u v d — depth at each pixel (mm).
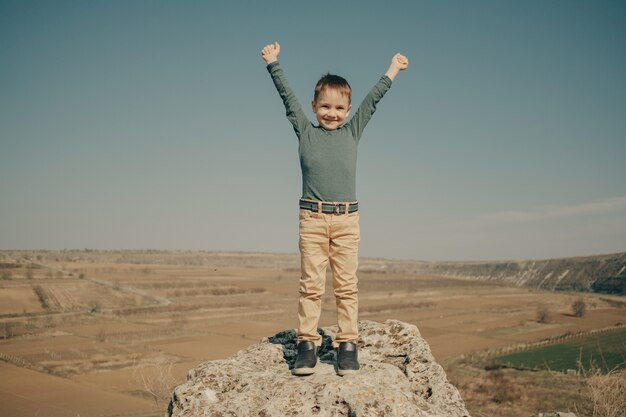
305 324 4453
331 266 4531
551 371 44781
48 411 42125
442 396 4254
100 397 46938
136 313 109188
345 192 4480
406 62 4840
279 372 4500
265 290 160125
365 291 163125
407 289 168875
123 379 54531
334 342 4566
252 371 4461
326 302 113500
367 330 5270
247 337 83938
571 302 123312
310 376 4211
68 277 143250
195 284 161875
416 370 4621
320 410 3756
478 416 9930
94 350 70750
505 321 95812
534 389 35344
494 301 134000
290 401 3857
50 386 51656
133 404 44000
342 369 4156
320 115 4605
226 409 3922
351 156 4543
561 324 85312
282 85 4750
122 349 71625
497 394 33719
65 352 69250
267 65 4832
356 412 3664
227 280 180875
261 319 107062
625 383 6566
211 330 90938
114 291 132875
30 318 96938
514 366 50062
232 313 115062
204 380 4301
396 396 3756
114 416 39500
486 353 62000
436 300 138875
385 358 4914
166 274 183375
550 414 10312
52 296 118000
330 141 4543
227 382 4285
